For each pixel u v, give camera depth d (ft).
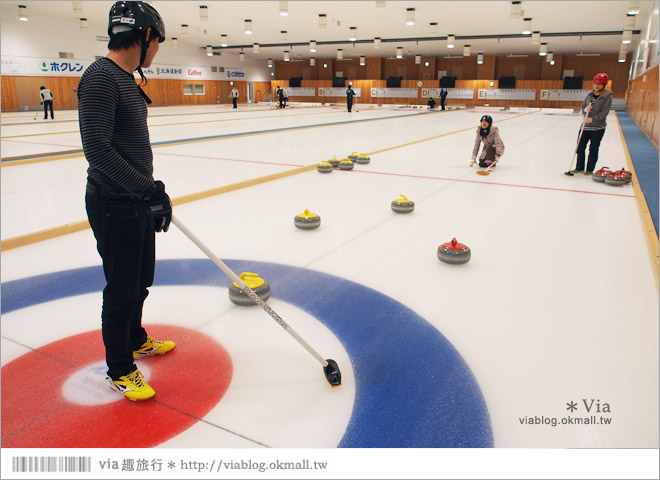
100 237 5.73
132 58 5.49
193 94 104.47
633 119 63.46
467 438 5.53
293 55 117.70
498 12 58.59
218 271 10.57
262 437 5.52
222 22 69.92
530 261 11.22
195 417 5.87
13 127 43.42
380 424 5.76
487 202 16.79
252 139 36.06
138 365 6.98
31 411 5.95
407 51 105.81
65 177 20.42
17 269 10.64
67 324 8.23
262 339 7.75
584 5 52.37
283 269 10.67
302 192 18.31
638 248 12.12
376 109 90.79
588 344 7.63
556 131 45.91
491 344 7.61
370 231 13.46
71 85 77.77
